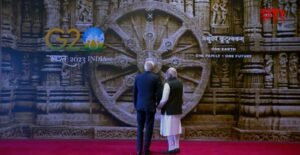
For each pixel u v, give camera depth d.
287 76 8.92
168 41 8.93
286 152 7.24
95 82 8.94
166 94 6.55
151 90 6.47
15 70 9.22
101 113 9.09
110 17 8.96
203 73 8.92
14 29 9.14
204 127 8.88
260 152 7.23
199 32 8.96
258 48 8.77
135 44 8.95
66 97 9.08
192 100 8.91
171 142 6.97
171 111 6.71
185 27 8.98
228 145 8.02
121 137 8.83
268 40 8.85
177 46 9.07
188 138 8.84
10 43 8.78
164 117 6.80
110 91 9.07
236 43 8.91
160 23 9.09
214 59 9.12
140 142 6.62
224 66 9.12
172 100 6.71
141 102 6.48
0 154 6.84
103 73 9.08
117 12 8.96
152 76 6.52
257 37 8.79
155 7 8.95
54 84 9.08
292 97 8.80
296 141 8.52
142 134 6.65
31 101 9.27
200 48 8.94
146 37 8.95
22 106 9.25
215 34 9.12
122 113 8.91
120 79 9.08
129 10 8.95
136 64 8.98
